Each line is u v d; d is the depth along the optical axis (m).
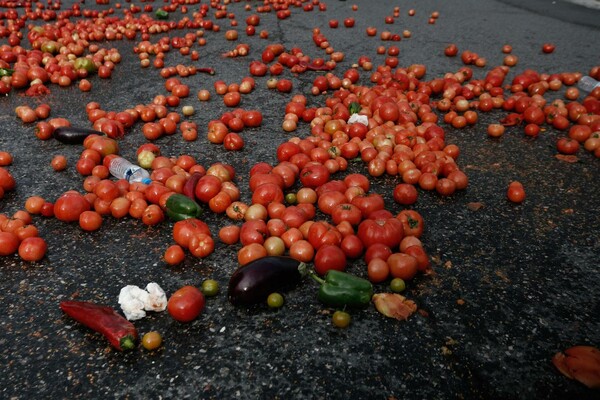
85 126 1.81
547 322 0.97
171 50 2.75
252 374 0.87
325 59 2.55
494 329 0.95
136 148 1.64
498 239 1.20
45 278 1.09
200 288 1.05
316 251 1.11
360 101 1.86
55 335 0.96
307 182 1.36
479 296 1.03
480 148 1.63
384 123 1.73
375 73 2.22
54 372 0.88
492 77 2.07
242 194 1.38
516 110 1.87
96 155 1.50
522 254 1.15
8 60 2.48
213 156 1.59
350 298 0.96
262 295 0.99
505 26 3.08
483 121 1.83
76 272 1.11
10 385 0.86
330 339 0.94
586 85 2.09
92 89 2.19
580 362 0.85
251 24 3.18
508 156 1.58
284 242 1.13
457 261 1.13
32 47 2.71
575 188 1.40
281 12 3.37
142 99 2.07
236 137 1.61
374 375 0.87
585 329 0.95
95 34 2.90
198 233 1.14
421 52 2.64
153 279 1.09
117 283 1.08
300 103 1.84
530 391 0.84
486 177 1.46
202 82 2.26
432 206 1.32
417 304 1.01
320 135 1.61
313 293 1.04
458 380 0.86
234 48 2.75
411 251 1.06
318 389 0.85
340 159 1.48
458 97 1.92
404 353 0.91
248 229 1.13
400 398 0.83
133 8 3.56
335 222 1.20
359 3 3.83
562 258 1.13
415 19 3.32
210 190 1.27
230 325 0.97
